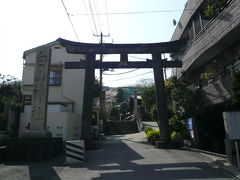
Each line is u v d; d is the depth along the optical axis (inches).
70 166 413.1
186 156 486.0
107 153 569.3
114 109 1857.8
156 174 339.9
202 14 618.5
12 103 799.1
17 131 786.2
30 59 944.9
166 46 687.7
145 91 1187.3
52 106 791.7
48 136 523.5
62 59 947.3
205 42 570.6
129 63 699.4
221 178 307.4
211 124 678.5
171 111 772.6
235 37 497.4
